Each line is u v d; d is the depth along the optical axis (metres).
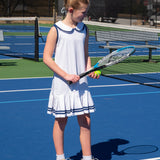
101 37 15.58
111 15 38.66
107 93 9.23
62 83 4.29
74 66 4.35
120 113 7.38
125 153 5.26
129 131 6.26
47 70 12.85
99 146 5.55
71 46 4.31
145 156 5.15
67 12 4.30
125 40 16.02
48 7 44.47
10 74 11.94
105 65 4.26
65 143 5.64
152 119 6.98
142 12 40.03
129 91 9.51
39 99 8.52
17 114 7.25
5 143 5.65
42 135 6.02
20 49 19.14
